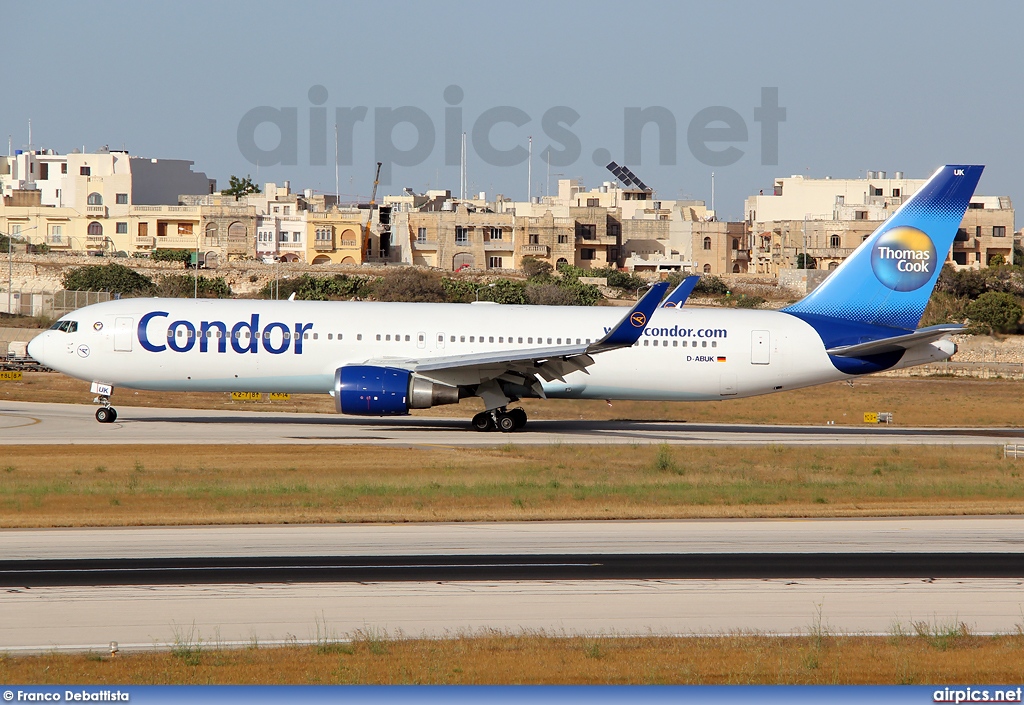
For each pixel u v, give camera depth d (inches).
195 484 5280.5
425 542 4128.9
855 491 5570.9
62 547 3914.9
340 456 6392.7
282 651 2689.5
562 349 7317.9
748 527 4608.8
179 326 7564.0
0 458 6063.0
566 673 2556.6
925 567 3801.7
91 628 2869.1
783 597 3339.1
